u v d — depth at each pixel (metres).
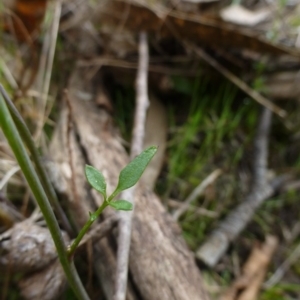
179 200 0.38
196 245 0.35
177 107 0.44
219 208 0.38
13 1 0.41
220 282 0.33
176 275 0.28
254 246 0.36
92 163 0.32
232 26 0.41
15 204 0.33
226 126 0.43
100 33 0.43
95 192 0.30
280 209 0.40
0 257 0.26
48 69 0.39
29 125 0.37
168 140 0.42
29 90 0.38
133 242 0.28
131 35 0.43
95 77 0.41
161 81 0.43
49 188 0.27
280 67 0.46
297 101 0.46
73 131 0.34
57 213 0.28
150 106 0.42
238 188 0.40
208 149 0.41
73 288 0.24
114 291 0.26
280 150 0.44
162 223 0.29
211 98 0.45
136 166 0.20
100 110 0.38
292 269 0.36
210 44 0.43
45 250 0.27
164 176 0.39
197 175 0.40
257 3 0.49
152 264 0.28
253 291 0.33
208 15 0.42
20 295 0.28
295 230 0.39
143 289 0.27
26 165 0.21
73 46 0.43
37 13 0.41
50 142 0.35
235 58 0.45
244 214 0.37
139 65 0.39
